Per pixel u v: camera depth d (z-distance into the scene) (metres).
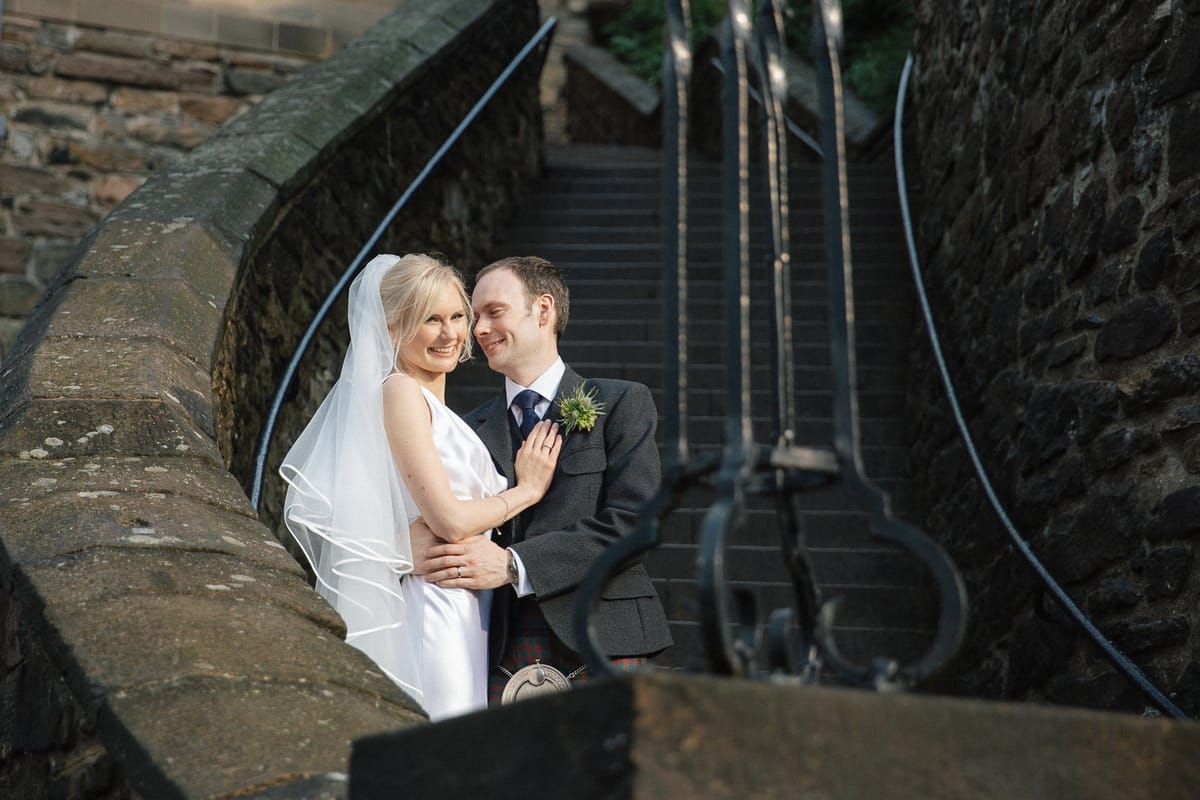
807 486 1.31
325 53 9.12
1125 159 4.04
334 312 5.48
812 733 1.05
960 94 6.48
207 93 8.80
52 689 2.10
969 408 5.52
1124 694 3.70
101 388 2.97
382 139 6.27
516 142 8.59
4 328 8.03
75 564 2.17
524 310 3.04
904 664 4.93
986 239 5.64
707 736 1.01
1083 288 4.32
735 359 1.22
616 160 11.24
